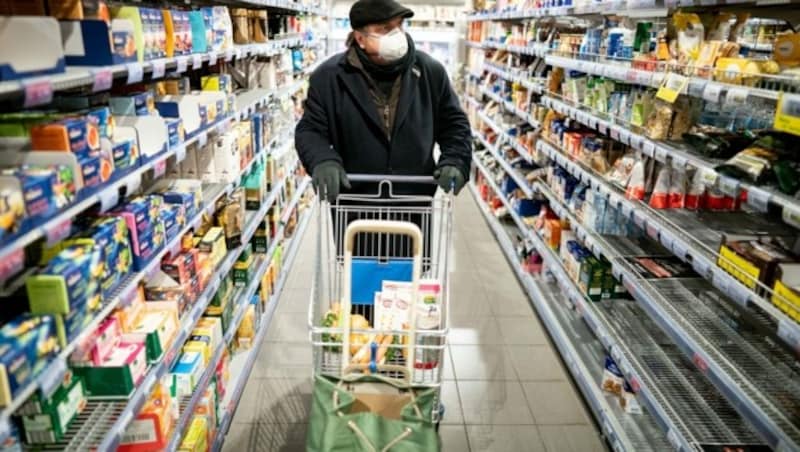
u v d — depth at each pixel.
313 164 2.13
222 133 2.62
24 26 1.16
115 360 1.54
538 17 4.38
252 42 3.54
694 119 2.35
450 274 4.27
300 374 2.95
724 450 1.86
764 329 2.03
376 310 1.86
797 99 1.39
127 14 1.66
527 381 2.94
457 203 6.21
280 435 2.49
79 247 1.40
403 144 2.44
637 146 2.40
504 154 5.21
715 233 2.09
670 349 2.47
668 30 2.33
